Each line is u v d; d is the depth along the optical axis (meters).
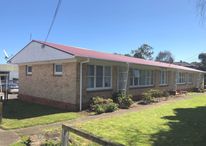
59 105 15.47
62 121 11.48
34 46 17.31
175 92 26.11
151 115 13.17
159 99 20.98
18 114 13.05
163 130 9.81
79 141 7.89
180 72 30.62
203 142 8.27
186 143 8.16
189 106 17.19
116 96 16.80
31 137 8.41
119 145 3.94
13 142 7.99
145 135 9.02
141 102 18.89
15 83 29.19
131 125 10.61
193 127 10.44
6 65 37.97
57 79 15.73
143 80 21.61
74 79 14.55
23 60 18.42
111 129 9.84
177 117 12.69
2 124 10.60
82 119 12.00
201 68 48.09
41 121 11.24
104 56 16.64
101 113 13.70
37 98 17.48
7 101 18.31
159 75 24.67
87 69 15.30
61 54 14.90
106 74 16.92
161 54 71.38
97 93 15.91
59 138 8.09
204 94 28.69
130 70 19.64
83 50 18.12
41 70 17.17
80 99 14.52
